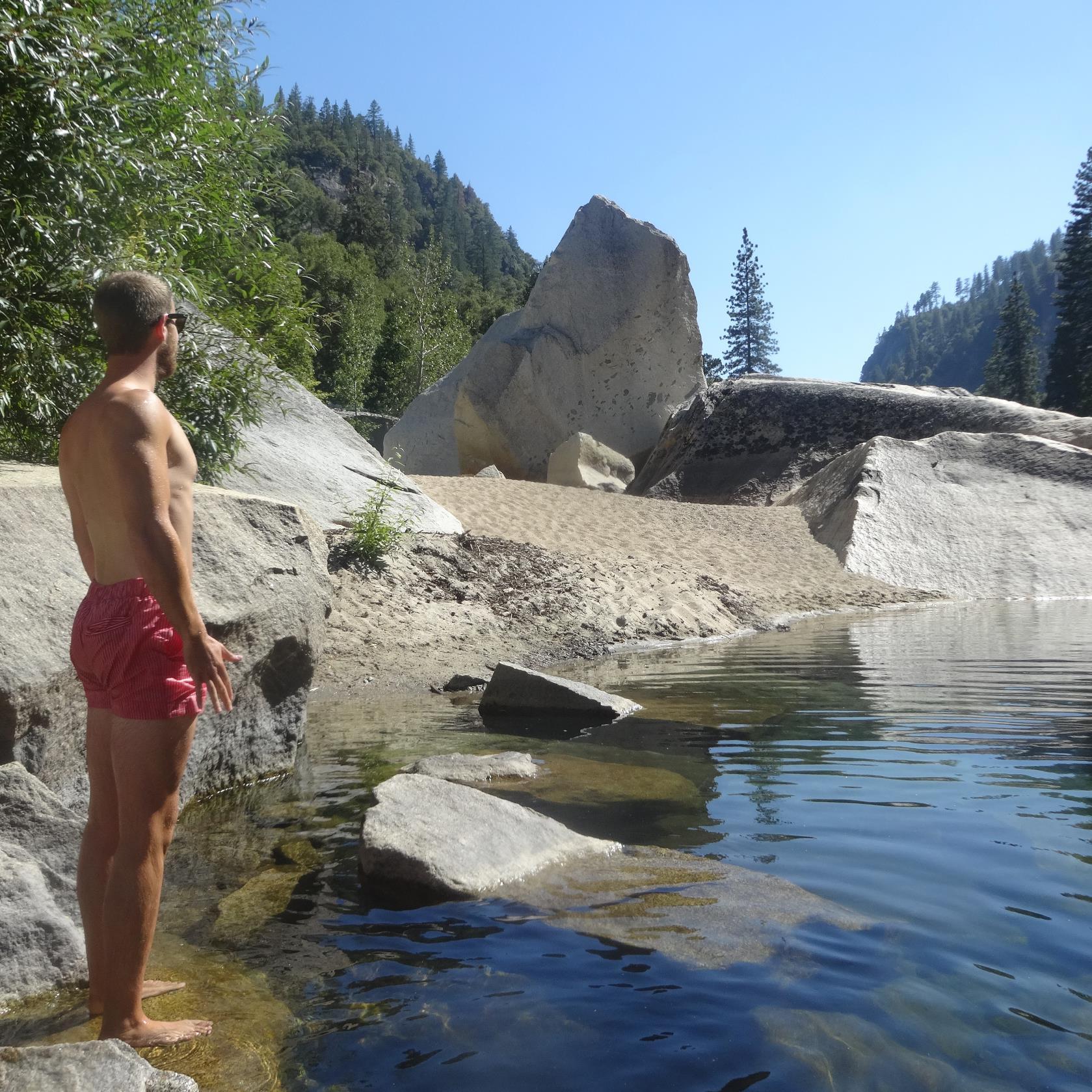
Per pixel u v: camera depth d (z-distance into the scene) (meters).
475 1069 2.15
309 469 11.95
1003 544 18.62
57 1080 1.98
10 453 6.87
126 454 2.38
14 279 6.07
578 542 15.62
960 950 2.67
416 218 152.00
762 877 3.32
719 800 4.35
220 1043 2.31
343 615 9.34
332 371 53.53
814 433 25.66
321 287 55.34
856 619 13.67
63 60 5.84
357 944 2.88
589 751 5.44
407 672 8.45
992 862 3.40
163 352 2.70
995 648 9.95
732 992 2.49
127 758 2.44
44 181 6.02
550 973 2.64
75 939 2.84
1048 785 4.45
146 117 6.92
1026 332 68.19
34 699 3.66
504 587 11.30
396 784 4.02
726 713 6.55
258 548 5.28
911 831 3.79
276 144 8.41
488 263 139.00
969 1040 2.20
